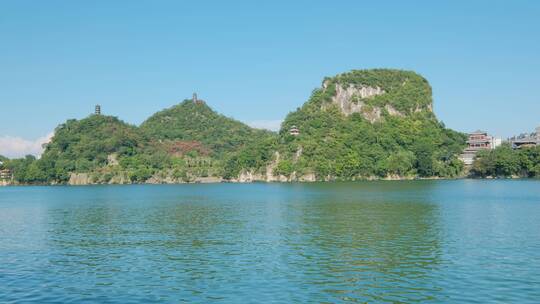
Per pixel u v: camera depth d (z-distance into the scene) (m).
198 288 47.09
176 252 65.62
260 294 44.78
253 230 85.81
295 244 70.00
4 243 75.69
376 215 106.69
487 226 86.44
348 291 45.41
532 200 146.12
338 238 74.81
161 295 45.03
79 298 44.53
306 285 47.47
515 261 56.59
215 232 84.25
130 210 135.25
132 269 55.62
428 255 60.78
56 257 63.59
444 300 42.38
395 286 46.81
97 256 63.91
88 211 134.38
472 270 52.38
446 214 107.38
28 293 46.31
